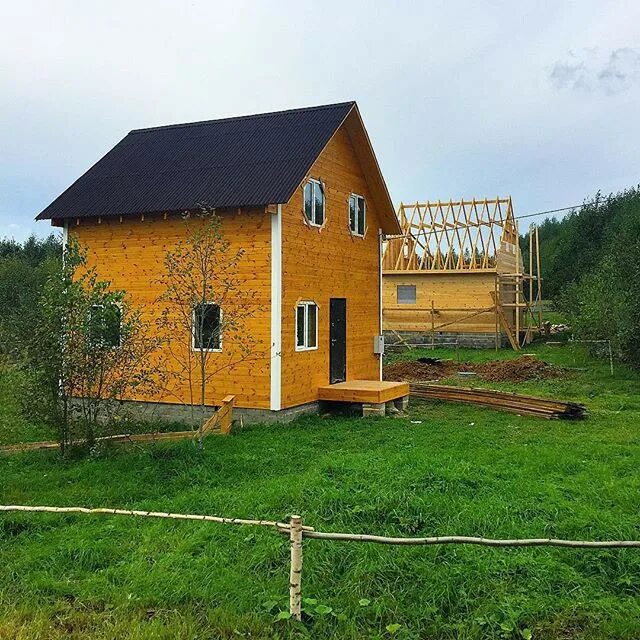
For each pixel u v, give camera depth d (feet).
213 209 41.83
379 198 60.85
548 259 160.45
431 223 107.65
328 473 29.35
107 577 20.42
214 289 46.62
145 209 47.42
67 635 17.33
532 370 69.77
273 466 32.63
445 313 104.78
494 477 29.01
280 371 45.21
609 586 19.24
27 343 34.83
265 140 52.16
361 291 58.85
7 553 22.33
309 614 18.02
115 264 50.08
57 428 35.50
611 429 42.47
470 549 20.71
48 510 22.33
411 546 20.99
